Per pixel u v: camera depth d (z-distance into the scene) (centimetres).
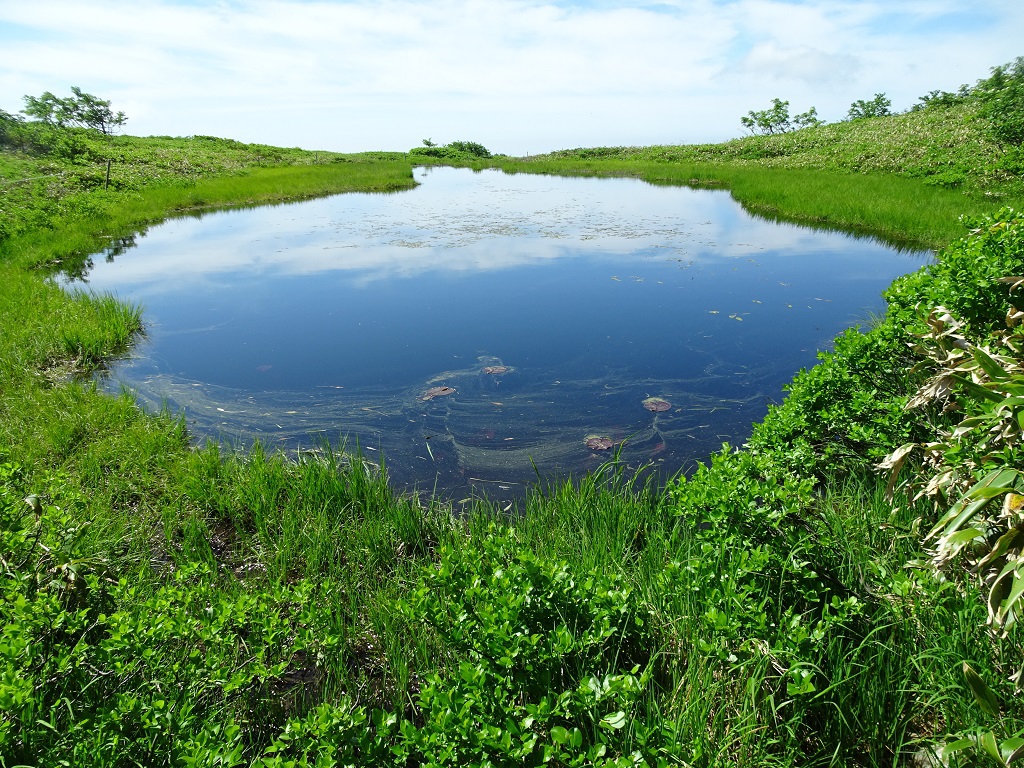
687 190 2325
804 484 318
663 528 383
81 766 207
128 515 438
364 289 1088
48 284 995
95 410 574
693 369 711
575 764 194
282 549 402
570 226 1631
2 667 230
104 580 311
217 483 479
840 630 262
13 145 2355
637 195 2258
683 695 246
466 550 317
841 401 439
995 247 488
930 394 289
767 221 1598
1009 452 221
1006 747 172
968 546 243
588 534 397
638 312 916
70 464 489
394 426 596
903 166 1906
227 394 673
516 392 664
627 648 275
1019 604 194
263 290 1094
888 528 335
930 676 239
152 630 262
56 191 1784
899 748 218
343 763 221
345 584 367
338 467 509
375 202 2220
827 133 2800
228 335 866
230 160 3034
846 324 830
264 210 2041
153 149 2920
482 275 1162
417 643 306
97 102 3703
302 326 901
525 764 207
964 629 242
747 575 284
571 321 887
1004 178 1465
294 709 283
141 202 1905
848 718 236
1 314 814
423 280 1139
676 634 277
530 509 426
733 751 230
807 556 289
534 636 243
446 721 213
